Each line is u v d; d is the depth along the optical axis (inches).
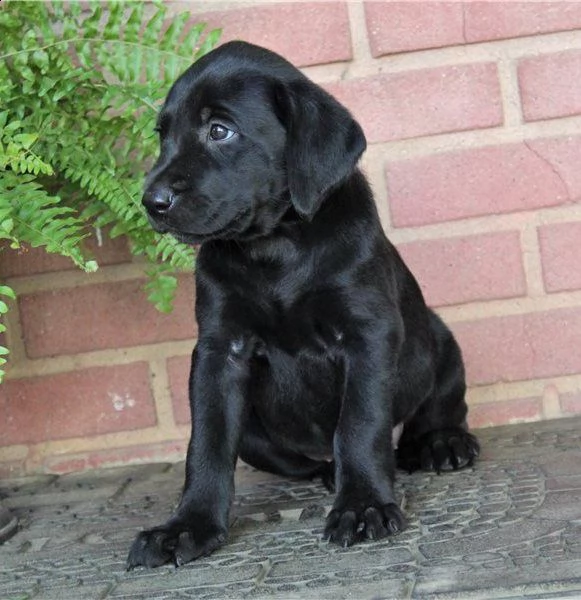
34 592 69.5
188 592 68.2
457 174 82.3
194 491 72.7
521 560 67.1
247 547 71.4
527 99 81.9
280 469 78.6
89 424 83.7
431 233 82.7
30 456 83.8
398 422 78.3
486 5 81.7
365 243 74.0
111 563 71.4
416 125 82.4
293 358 75.6
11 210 72.5
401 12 82.0
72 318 83.3
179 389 83.4
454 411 79.7
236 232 73.0
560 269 82.2
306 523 73.1
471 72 82.0
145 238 78.6
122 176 78.2
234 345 75.2
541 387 82.7
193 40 77.9
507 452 78.1
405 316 77.5
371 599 66.0
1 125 74.5
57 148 77.7
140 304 83.1
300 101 72.6
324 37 82.4
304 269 73.9
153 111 77.7
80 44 77.7
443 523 71.0
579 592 65.1
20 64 76.7
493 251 82.4
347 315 73.9
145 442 83.8
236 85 72.9
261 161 72.9
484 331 82.7
